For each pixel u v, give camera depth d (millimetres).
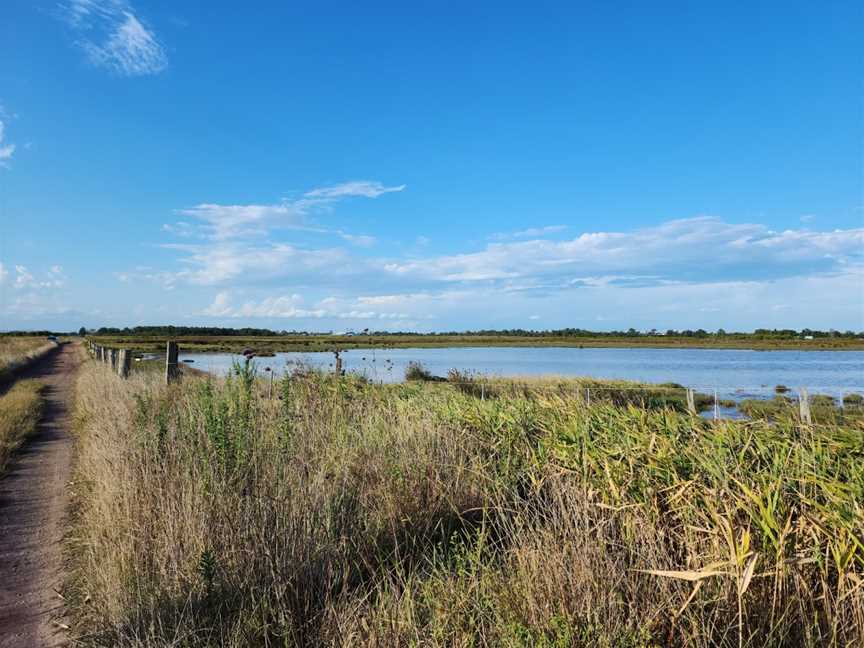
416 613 3660
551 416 6828
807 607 3350
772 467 4262
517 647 3055
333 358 13508
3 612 4277
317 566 4246
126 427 8398
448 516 5008
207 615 3781
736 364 55250
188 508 4594
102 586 4238
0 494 7457
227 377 8477
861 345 130625
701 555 3641
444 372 30219
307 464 5715
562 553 3725
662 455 4531
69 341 110250
